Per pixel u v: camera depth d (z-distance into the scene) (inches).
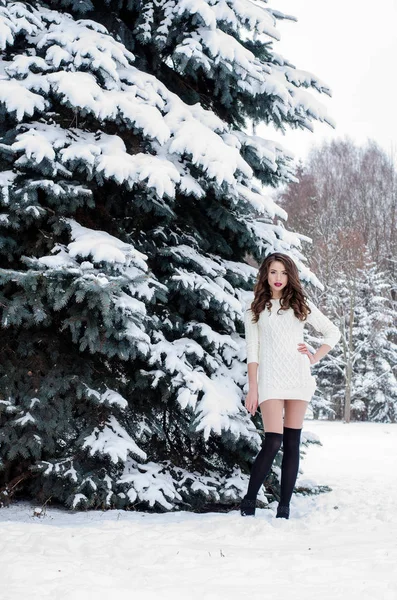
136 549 116.0
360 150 1582.2
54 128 194.1
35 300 179.3
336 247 1056.2
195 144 197.6
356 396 1132.5
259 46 248.1
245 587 90.9
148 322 203.2
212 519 153.5
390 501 206.5
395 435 669.3
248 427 198.2
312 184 1466.5
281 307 167.6
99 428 193.3
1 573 98.8
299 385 166.4
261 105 242.1
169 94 213.6
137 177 190.4
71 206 192.4
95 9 229.1
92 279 169.5
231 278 227.1
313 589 89.5
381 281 1123.3
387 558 106.9
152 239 221.0
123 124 207.0
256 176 248.7
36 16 202.4
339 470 343.6
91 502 183.0
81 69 196.1
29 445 184.2
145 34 225.8
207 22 212.8
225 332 223.3
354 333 1087.0
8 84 184.1
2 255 201.6
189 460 215.8
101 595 86.4
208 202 227.0
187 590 89.5
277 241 237.0
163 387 200.8
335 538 129.3
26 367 194.2
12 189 185.5
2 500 188.2
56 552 113.6
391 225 1373.0
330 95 250.5
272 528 136.0
